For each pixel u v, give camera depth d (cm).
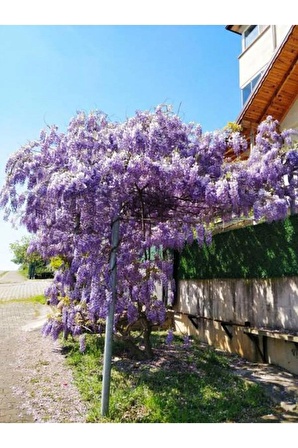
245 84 1130
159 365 591
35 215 573
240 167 579
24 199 545
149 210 586
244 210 551
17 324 1045
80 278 541
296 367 547
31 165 551
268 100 859
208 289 793
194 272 845
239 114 880
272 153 551
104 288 490
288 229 569
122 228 580
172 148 556
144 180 523
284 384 493
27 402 460
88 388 496
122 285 609
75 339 790
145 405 433
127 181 490
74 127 568
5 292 2091
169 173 506
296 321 548
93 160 502
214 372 553
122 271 605
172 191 543
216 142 583
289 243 566
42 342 800
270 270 601
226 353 694
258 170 547
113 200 489
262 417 410
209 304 785
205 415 413
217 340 748
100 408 424
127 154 498
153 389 482
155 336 829
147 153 514
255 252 643
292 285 561
